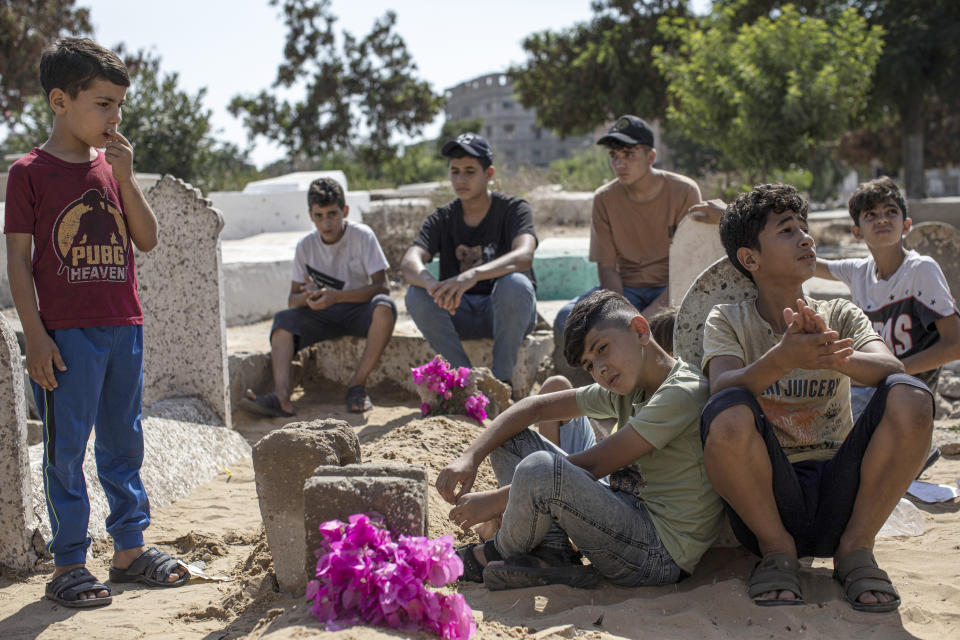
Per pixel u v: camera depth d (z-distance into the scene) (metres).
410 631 2.27
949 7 24.25
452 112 86.81
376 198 17.08
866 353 2.81
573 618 2.62
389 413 5.93
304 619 2.38
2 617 2.98
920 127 26.25
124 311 3.28
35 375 3.07
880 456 2.68
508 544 2.93
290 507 2.94
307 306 6.15
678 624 2.56
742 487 2.73
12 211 3.07
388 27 30.05
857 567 2.72
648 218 5.76
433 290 5.51
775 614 2.59
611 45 27.56
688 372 3.00
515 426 3.18
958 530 3.38
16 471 3.39
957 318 3.95
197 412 5.14
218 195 12.85
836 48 15.24
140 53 24.30
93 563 3.53
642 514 2.95
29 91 22.48
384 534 2.40
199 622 2.88
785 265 2.94
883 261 4.22
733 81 15.20
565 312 5.88
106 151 3.19
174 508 4.13
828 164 48.62
